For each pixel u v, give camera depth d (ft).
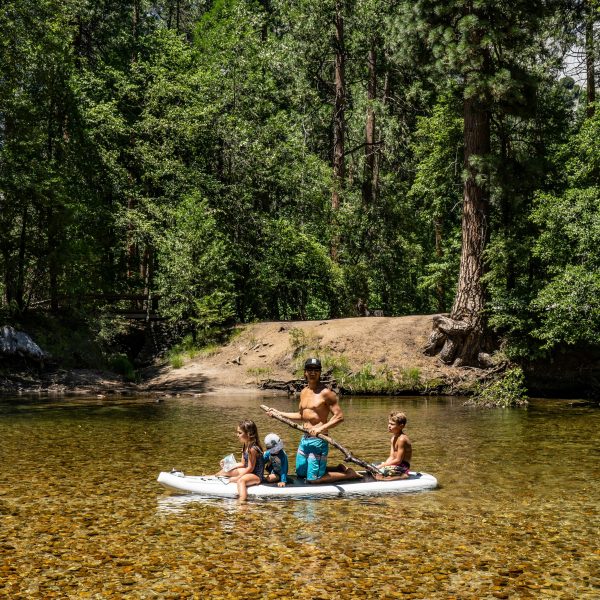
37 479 27.30
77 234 85.87
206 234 90.99
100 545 18.65
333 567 16.92
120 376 77.87
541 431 42.60
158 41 114.83
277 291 106.01
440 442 37.91
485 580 16.11
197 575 16.37
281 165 106.83
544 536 19.63
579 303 58.03
